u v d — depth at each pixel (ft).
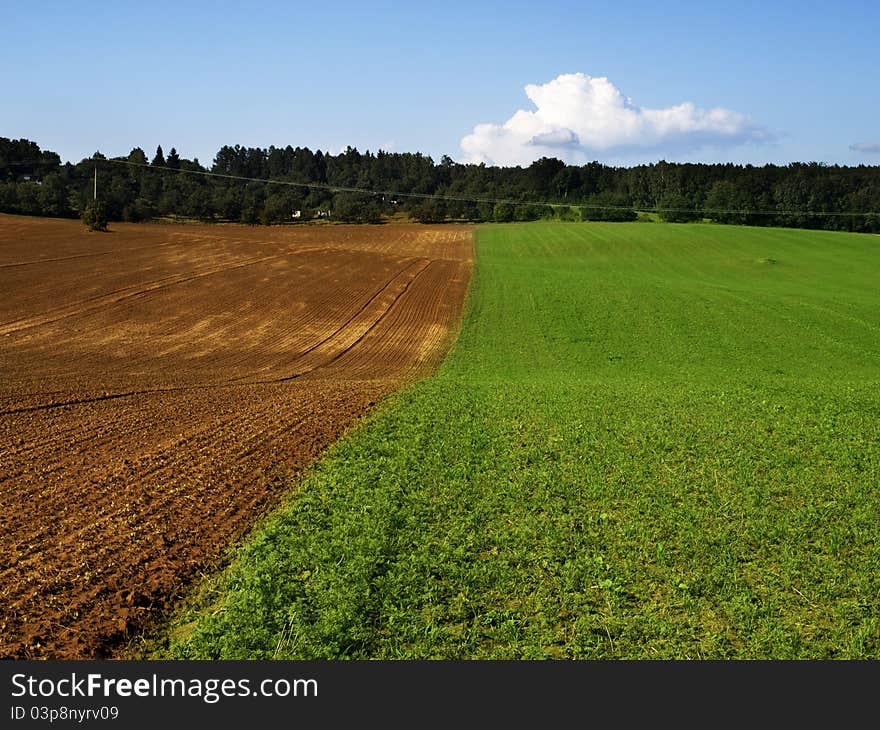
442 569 37.68
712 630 32.40
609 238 350.43
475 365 127.95
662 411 72.74
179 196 518.78
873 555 39.17
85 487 49.14
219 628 32.17
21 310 159.22
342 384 96.02
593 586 36.09
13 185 449.48
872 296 214.28
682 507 45.75
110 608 33.68
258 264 235.61
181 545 40.55
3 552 38.73
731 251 315.78
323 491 48.98
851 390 87.35
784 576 36.81
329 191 581.94
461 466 53.88
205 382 100.22
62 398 79.92
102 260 227.61
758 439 60.70
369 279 219.00
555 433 63.98
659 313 176.76
